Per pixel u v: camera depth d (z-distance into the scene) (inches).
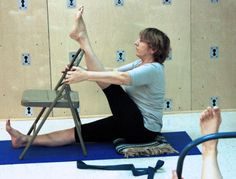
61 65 149.7
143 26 149.2
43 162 110.3
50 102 110.9
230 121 145.3
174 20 149.9
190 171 103.3
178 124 143.8
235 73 156.2
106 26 148.1
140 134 116.8
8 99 150.7
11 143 124.8
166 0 148.3
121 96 118.5
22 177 101.4
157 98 118.4
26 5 144.6
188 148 55.6
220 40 153.1
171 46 151.6
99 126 120.8
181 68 153.7
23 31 146.2
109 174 102.3
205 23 151.3
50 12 145.9
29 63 148.6
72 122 147.7
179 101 156.2
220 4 150.6
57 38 147.8
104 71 115.9
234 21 152.3
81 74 108.7
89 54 116.3
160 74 117.0
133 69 116.0
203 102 157.3
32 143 118.2
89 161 110.9
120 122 117.5
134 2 147.4
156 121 118.9
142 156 113.8
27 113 152.7
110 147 121.2
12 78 149.3
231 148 119.0
